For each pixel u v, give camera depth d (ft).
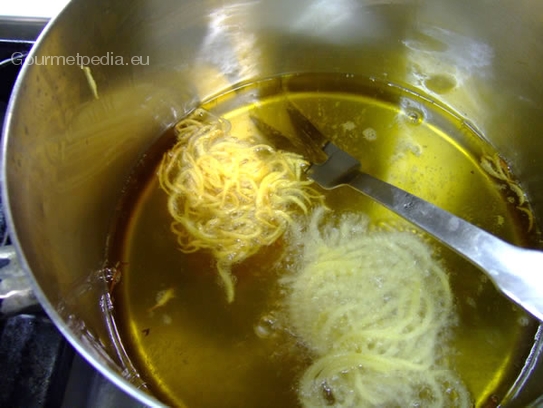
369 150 0.79
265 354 0.61
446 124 0.83
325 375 0.59
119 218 0.74
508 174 0.78
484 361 0.61
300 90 0.87
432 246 0.68
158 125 0.81
